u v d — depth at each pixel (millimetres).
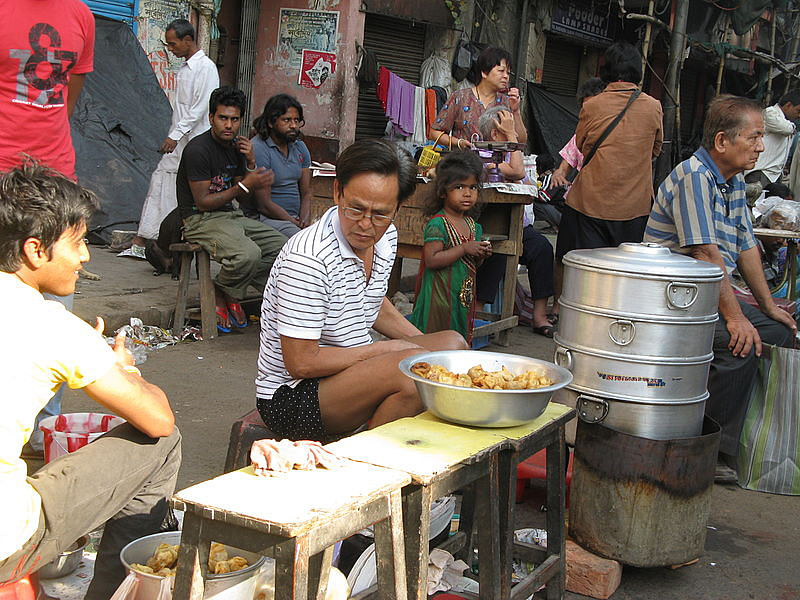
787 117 7543
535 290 6703
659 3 12164
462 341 3250
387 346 2990
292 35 10102
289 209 6262
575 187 5742
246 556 2441
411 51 11164
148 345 5406
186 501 1938
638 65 5531
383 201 2738
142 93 8523
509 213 6078
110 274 6613
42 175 2158
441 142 6047
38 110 3629
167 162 7062
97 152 8023
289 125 6059
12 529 2029
